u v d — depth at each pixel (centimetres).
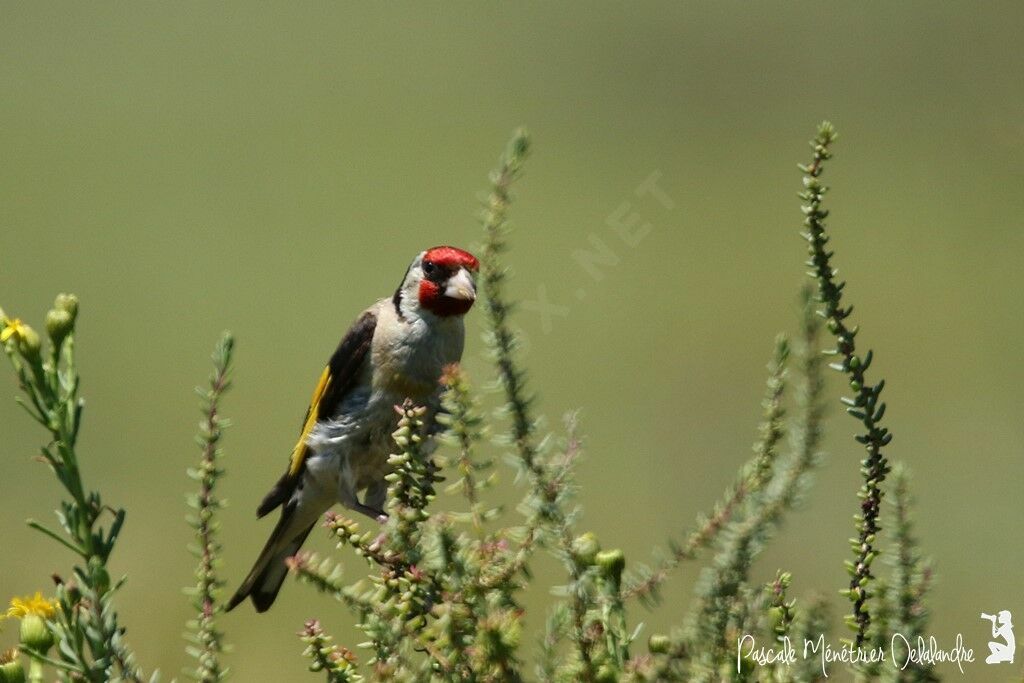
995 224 2053
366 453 648
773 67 2823
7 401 1500
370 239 2252
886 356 1553
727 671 293
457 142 2770
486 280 309
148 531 1043
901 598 301
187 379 1662
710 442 1193
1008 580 872
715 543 304
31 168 2656
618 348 1543
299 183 2591
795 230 2084
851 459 1109
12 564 1058
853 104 2686
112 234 2294
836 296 308
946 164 2300
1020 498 1066
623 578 309
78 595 310
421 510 308
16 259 2186
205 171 2648
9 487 1277
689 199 2288
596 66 3128
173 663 805
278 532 657
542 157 2583
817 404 303
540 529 298
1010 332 1616
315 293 2048
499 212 313
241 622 870
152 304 1997
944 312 1683
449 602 291
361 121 2925
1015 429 1266
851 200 2242
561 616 293
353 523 311
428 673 293
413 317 637
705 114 2844
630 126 2778
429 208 2430
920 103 2611
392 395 639
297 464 649
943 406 1377
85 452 1374
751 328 1612
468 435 297
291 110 3061
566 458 302
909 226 2067
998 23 2478
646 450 1184
